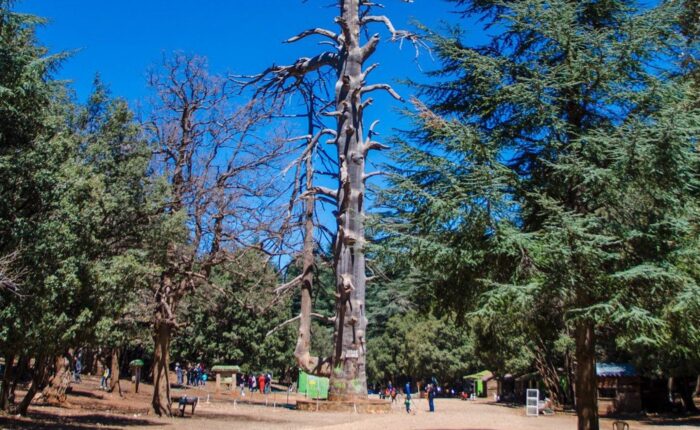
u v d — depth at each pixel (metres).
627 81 14.18
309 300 36.31
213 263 25.78
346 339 33.88
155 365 26.53
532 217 14.70
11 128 14.49
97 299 16.84
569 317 12.84
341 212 35.19
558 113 14.45
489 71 14.09
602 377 40.38
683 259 12.91
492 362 50.25
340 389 33.44
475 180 13.01
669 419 32.56
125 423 22.39
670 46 14.26
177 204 24.02
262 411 32.25
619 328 13.26
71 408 27.50
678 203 12.95
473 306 14.67
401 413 33.75
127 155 20.31
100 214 16.94
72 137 17.14
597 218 13.05
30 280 13.95
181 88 25.69
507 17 14.50
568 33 13.84
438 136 14.46
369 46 36.59
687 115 12.56
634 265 13.24
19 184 14.15
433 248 13.22
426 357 61.44
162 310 26.03
